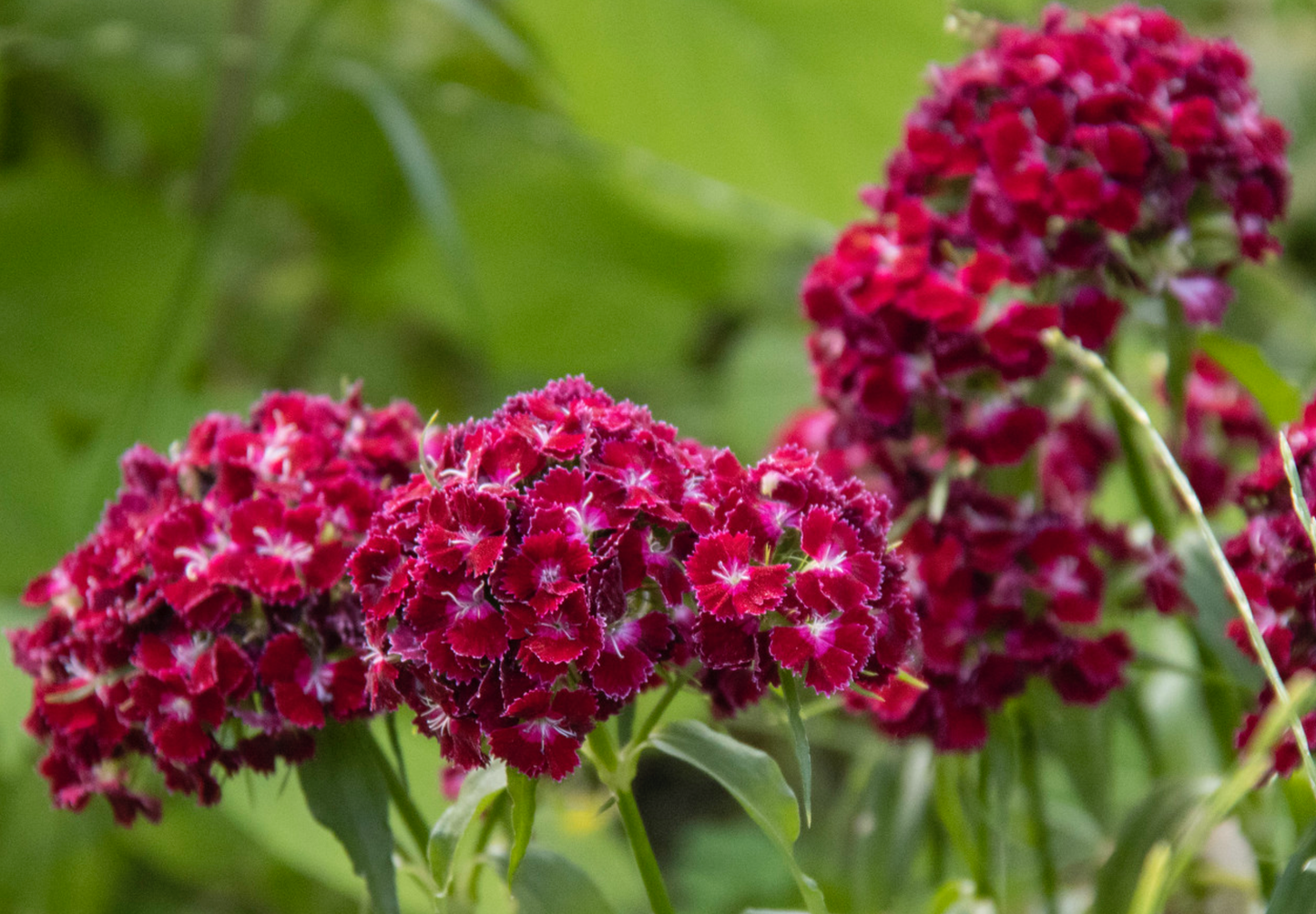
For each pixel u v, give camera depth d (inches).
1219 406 41.5
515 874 36.2
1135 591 38.7
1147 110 37.5
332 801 36.0
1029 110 38.0
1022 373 37.5
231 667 35.4
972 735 37.7
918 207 38.2
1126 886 37.7
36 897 50.7
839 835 42.6
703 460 35.6
